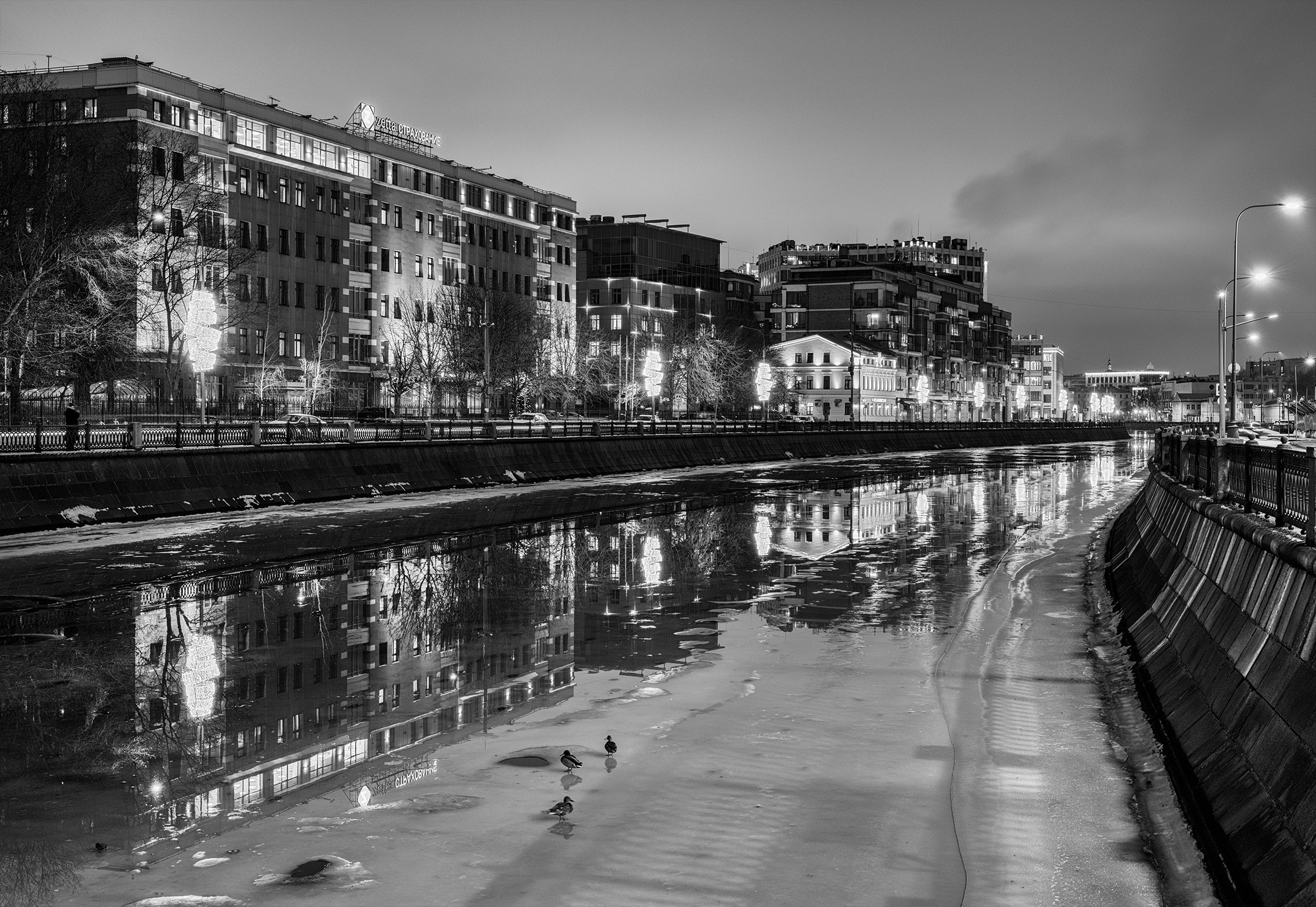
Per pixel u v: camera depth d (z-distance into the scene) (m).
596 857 10.46
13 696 16.78
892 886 9.84
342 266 96.06
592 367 120.75
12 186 52.19
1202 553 17.47
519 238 123.56
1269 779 9.83
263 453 43.47
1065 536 38.81
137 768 13.29
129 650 20.00
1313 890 7.97
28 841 10.95
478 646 20.39
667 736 14.52
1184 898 9.52
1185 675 14.58
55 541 32.47
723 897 9.63
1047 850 10.64
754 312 181.12
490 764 13.36
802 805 11.91
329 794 12.30
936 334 193.75
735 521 43.88
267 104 89.94
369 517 42.12
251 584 27.19
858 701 16.30
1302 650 10.45
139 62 74.88
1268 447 15.48
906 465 92.12
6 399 45.75
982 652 19.59
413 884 9.86
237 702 16.41
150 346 70.38
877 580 28.41
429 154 111.62
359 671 18.44
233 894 9.67
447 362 95.00
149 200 68.50
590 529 40.25
